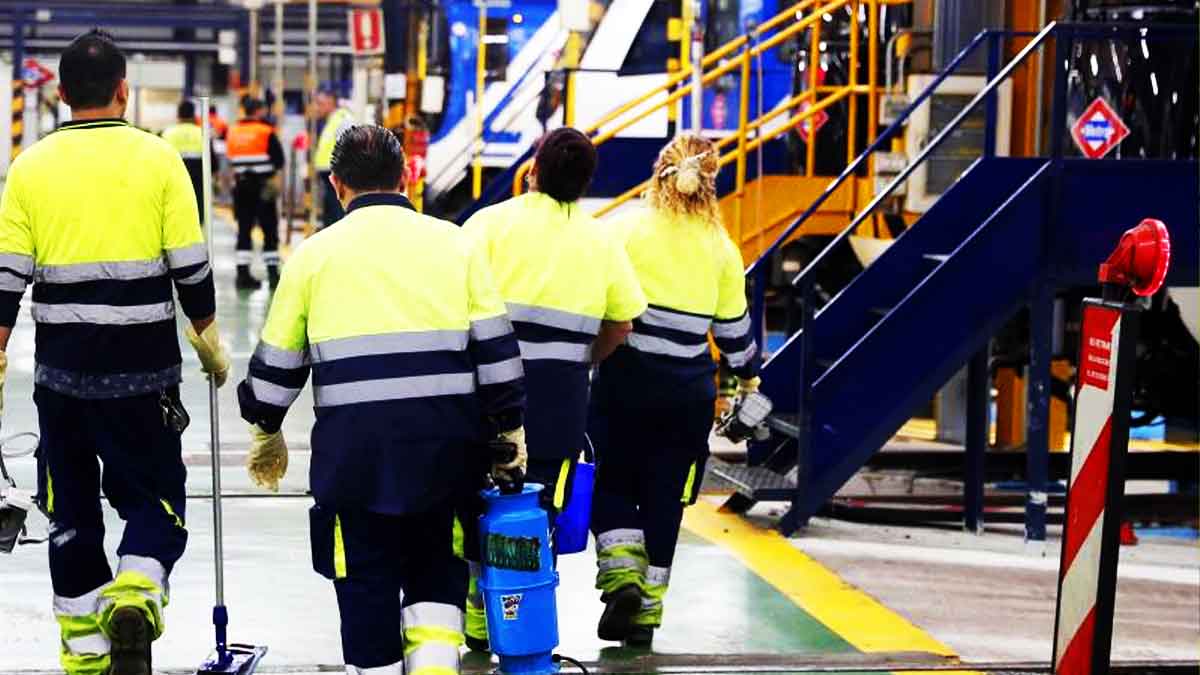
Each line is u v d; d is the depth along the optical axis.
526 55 41.66
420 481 11.23
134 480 12.72
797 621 15.97
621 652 14.74
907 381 19.98
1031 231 19.92
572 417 13.63
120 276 12.47
